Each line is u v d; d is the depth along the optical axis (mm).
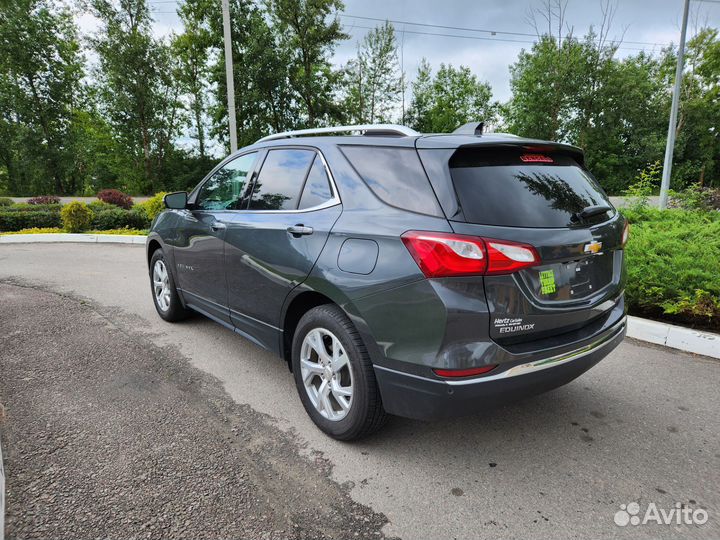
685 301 4246
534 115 40969
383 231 2295
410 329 2164
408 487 2312
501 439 2752
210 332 4602
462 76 49656
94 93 43344
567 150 2709
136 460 2492
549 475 2418
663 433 2816
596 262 2586
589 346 2445
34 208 18484
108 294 6070
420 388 2174
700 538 1985
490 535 1996
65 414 2975
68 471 2389
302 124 37906
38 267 7910
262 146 3521
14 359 3875
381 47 39250
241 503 2174
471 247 2027
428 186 2246
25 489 2246
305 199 2891
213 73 38250
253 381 3512
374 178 2525
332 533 1997
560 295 2320
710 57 39312
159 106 39062
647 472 2445
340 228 2514
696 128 40594
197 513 2102
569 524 2066
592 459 2559
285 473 2408
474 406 2137
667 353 4043
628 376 3598
